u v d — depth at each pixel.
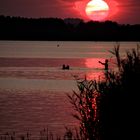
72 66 194.38
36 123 62.16
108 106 14.65
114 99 14.60
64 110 74.31
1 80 133.25
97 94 15.07
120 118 14.50
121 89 14.66
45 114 70.88
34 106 81.56
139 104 14.46
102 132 14.63
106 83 14.96
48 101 88.56
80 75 141.25
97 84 15.19
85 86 15.46
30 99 92.50
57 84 120.94
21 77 143.00
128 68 14.79
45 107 79.69
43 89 110.56
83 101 15.38
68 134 15.92
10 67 188.75
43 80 132.50
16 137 50.59
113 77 14.94
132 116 14.38
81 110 15.30
